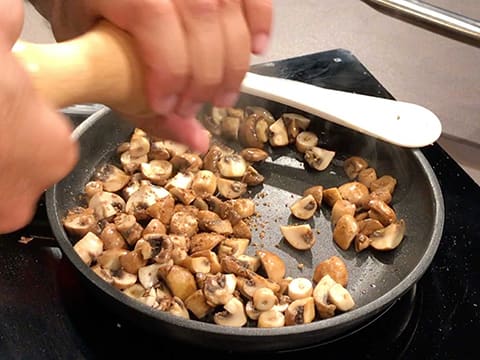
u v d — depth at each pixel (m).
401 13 0.41
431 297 0.41
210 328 0.33
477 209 0.46
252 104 0.50
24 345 0.36
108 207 0.42
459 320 0.39
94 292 0.36
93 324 0.38
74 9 0.28
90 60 0.24
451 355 0.38
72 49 0.24
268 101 0.50
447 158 0.49
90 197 0.43
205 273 0.38
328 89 0.51
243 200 0.44
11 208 0.20
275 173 0.48
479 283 0.41
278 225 0.44
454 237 0.44
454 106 0.58
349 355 0.37
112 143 0.47
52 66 0.23
